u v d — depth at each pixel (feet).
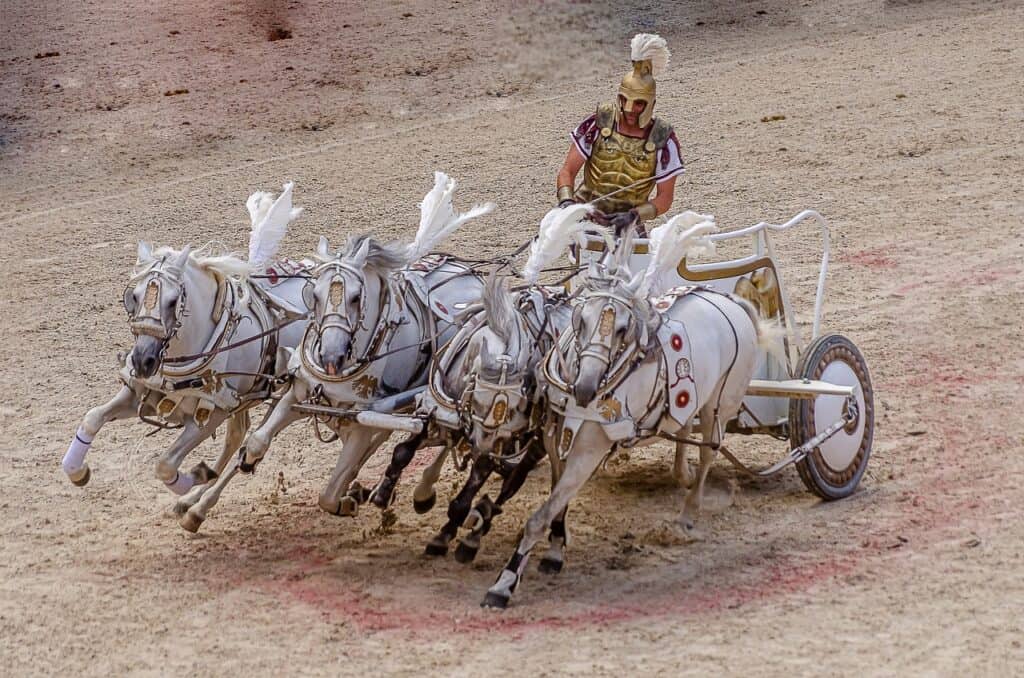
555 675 86.74
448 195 115.14
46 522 121.08
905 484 120.98
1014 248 192.65
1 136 288.92
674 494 122.83
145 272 104.37
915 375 150.30
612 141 116.78
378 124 286.05
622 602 98.84
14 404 155.63
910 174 230.07
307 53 336.70
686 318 106.32
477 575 105.50
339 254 105.09
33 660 92.48
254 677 88.63
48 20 374.84
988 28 329.31
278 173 254.88
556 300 108.68
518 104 294.05
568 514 118.32
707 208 218.79
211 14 374.02
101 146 280.51
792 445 115.96
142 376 102.53
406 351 111.45
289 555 111.55
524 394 98.68
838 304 176.45
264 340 112.57
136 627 97.66
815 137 253.65
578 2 374.63
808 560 105.09
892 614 93.76
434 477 114.32
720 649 89.71
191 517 115.34
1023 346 156.97
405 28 354.74
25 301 195.21
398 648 92.12
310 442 142.41
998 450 127.13
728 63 316.81
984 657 86.02
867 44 323.57
